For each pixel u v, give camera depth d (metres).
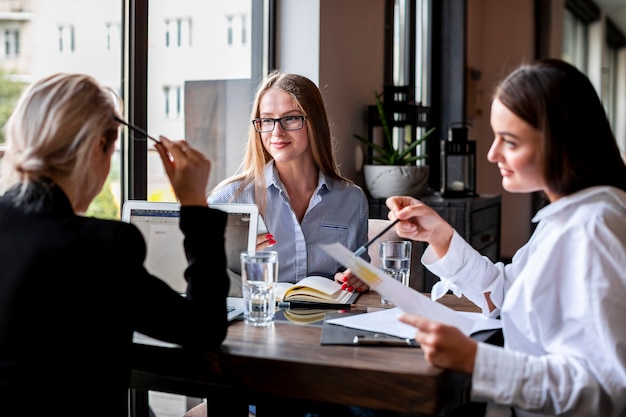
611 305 1.33
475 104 5.66
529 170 1.45
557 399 1.30
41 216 1.34
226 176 3.08
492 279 1.79
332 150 2.40
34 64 2.13
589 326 1.34
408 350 1.47
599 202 1.41
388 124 3.84
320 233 2.34
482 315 1.82
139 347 1.51
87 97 1.38
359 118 3.79
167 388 1.65
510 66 6.34
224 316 1.46
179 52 2.75
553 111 1.40
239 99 3.14
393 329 1.60
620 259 1.34
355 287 2.07
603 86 10.35
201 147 2.91
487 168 6.25
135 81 2.49
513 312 1.44
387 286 1.54
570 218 1.43
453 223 3.66
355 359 1.40
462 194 3.98
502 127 1.46
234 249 1.82
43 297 1.29
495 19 6.38
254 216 1.82
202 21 2.88
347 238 2.37
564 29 8.59
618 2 9.55
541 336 1.40
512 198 6.41
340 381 1.36
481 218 3.86
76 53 2.28
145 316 1.39
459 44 5.18
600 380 1.32
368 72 3.91
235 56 3.11
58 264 1.30
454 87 5.22
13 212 1.34
